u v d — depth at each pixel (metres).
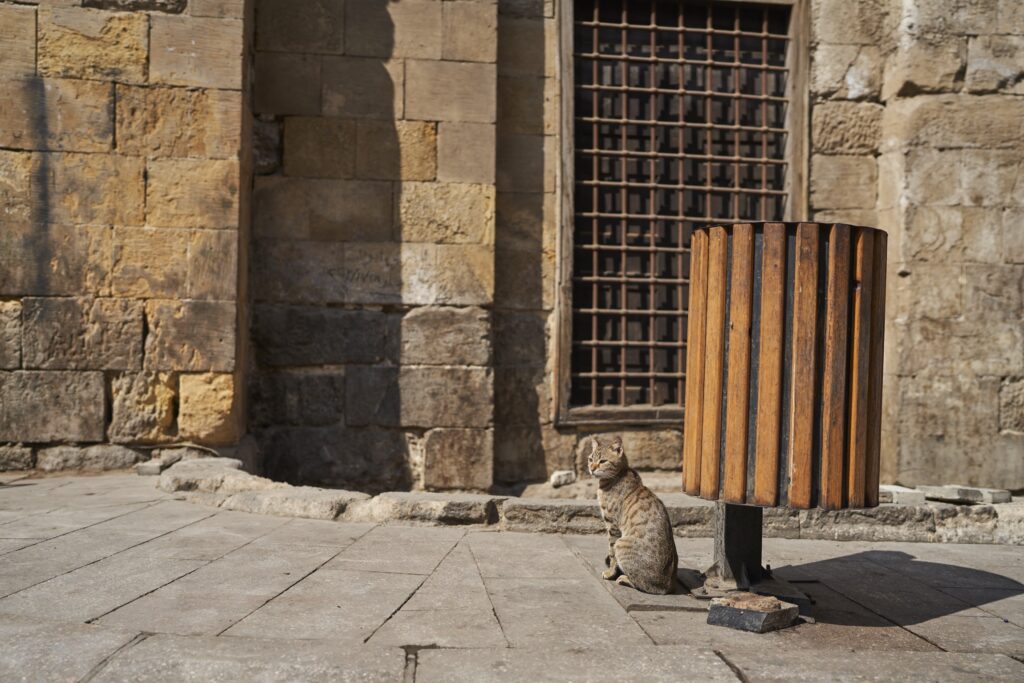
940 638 3.42
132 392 7.02
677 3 8.86
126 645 2.87
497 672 2.76
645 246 8.81
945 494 6.08
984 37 8.61
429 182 8.13
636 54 8.89
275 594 3.61
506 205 8.51
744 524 3.91
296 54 8.01
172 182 7.08
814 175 8.84
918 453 8.48
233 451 7.17
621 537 3.88
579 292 8.75
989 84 8.60
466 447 8.13
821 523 5.43
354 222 8.05
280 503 5.34
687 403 3.84
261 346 7.95
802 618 3.60
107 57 7.00
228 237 7.14
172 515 5.18
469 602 3.62
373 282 8.07
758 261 3.51
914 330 8.51
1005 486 8.55
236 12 7.16
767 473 3.45
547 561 4.42
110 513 5.21
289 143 8.00
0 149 6.85
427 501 5.23
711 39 8.89
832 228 3.45
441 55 8.15
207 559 4.14
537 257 8.54
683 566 4.48
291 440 7.96
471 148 8.17
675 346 8.77
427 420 8.10
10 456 6.87
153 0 7.05
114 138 7.02
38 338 6.91
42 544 4.37
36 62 6.92
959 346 8.54
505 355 8.49
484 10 8.18
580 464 8.58
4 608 3.29
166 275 7.06
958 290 8.55
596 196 8.66
